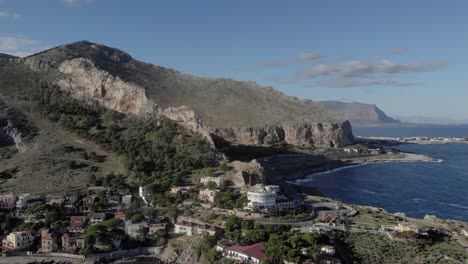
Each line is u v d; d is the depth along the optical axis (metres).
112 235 196.00
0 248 191.12
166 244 193.88
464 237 181.88
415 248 167.50
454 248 168.75
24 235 193.75
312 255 158.62
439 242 176.12
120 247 192.25
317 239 167.50
